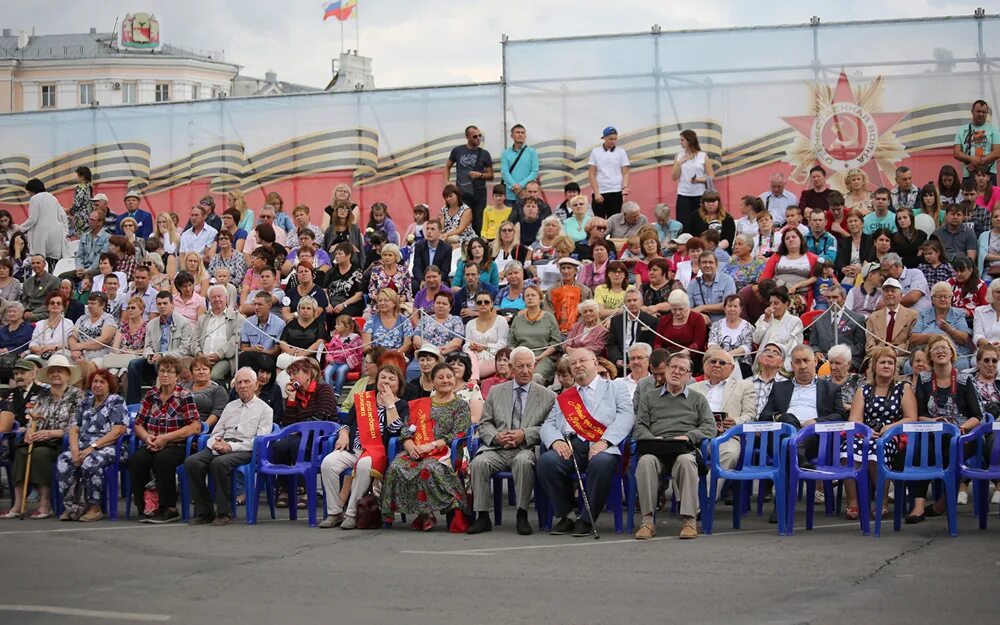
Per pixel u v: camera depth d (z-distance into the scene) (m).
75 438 13.71
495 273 18.06
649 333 15.71
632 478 11.91
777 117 20.53
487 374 15.83
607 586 9.12
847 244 18.28
